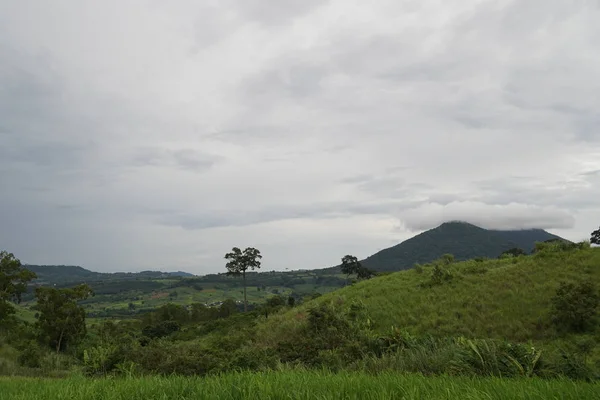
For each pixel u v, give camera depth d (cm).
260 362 1416
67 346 4434
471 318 2350
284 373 634
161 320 7038
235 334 3027
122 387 561
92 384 609
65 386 626
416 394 426
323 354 1502
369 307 2872
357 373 651
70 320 4388
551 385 477
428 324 2398
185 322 7112
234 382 517
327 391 456
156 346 1656
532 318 2200
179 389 517
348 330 2070
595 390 448
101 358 1580
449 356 886
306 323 2481
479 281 2845
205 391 486
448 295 2741
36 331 4425
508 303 2412
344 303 3188
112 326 5384
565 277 2556
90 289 4797
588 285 2130
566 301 2055
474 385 484
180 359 1488
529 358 827
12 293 4909
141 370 1430
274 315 3769
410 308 2702
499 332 2156
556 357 923
